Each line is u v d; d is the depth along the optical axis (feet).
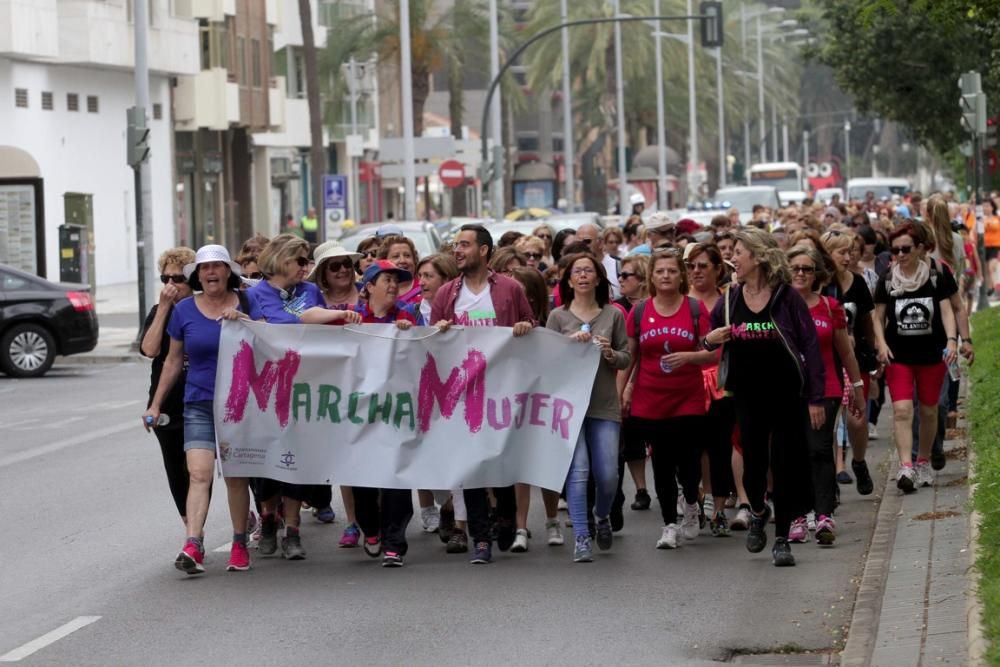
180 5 219.61
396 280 48.47
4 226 148.05
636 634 37.32
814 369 44.24
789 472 44.78
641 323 47.75
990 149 153.99
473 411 46.80
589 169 314.55
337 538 50.98
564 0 269.23
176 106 228.84
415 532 52.31
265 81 257.96
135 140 129.70
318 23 295.07
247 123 249.34
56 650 36.60
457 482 46.50
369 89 307.17
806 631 37.32
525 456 46.93
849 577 43.04
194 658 35.65
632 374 48.44
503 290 48.16
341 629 38.14
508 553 48.06
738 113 419.54
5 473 66.18
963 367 85.87
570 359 46.83
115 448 73.56
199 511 44.98
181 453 47.80
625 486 60.95
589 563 46.03
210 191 250.16
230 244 256.32
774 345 44.52
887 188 348.38
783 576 43.55
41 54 177.58
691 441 48.39
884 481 58.80
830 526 47.57
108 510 56.39
